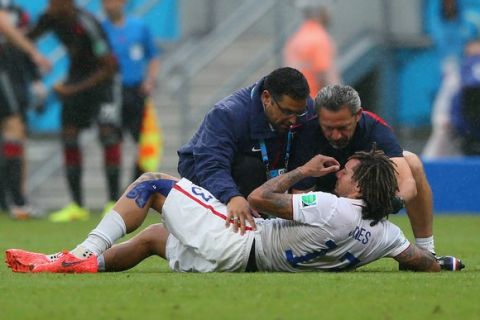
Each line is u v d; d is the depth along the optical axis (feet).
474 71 189.26
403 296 67.00
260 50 201.05
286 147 79.92
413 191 80.02
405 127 202.59
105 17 183.93
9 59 167.22
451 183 182.50
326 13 181.16
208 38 205.36
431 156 193.88
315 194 75.87
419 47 200.85
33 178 193.67
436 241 125.39
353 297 66.28
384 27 201.46
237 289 68.80
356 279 73.41
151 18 211.20
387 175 75.51
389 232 77.56
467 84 189.47
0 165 183.11
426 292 68.69
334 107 76.89
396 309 62.44
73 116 164.86
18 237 130.41
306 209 75.36
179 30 212.43
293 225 76.59
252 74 191.31
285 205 75.41
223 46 202.59
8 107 167.02
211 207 77.30
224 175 77.61
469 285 72.02
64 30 161.99
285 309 62.08
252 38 203.51
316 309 62.13
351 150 80.84
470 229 146.20
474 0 199.31
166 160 194.29
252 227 76.74
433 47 200.13
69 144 165.27
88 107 164.86
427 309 62.64
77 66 163.94
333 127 77.46
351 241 76.38
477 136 190.49
